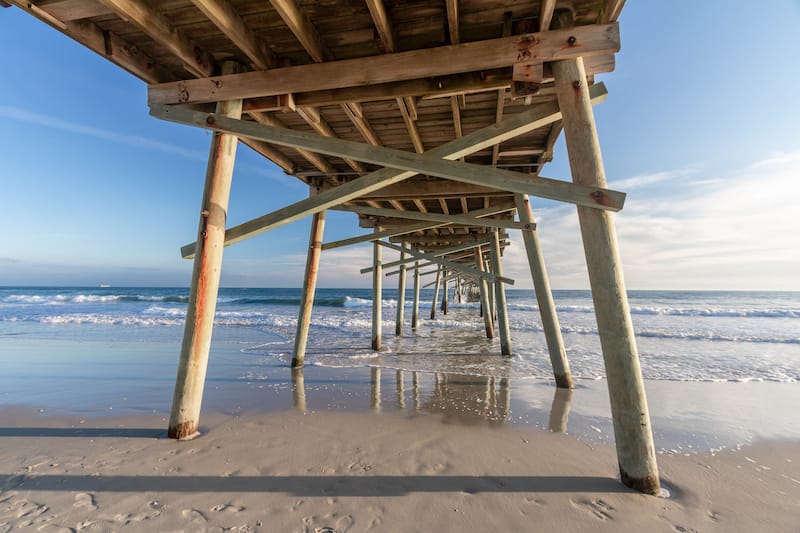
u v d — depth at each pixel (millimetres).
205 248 2869
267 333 11125
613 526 1824
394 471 2342
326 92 3062
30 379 5012
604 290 2172
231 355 7125
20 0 2207
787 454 2840
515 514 1896
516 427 3264
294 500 1982
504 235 8680
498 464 2477
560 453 2686
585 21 2623
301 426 3168
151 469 2311
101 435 2896
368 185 3033
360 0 2367
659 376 5871
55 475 2229
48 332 10859
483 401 4129
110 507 1900
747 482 2352
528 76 2453
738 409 4105
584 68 2510
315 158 4785
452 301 33781
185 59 2789
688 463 2658
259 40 2762
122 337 9672
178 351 7430
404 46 2809
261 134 2836
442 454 2629
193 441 2779
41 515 1832
